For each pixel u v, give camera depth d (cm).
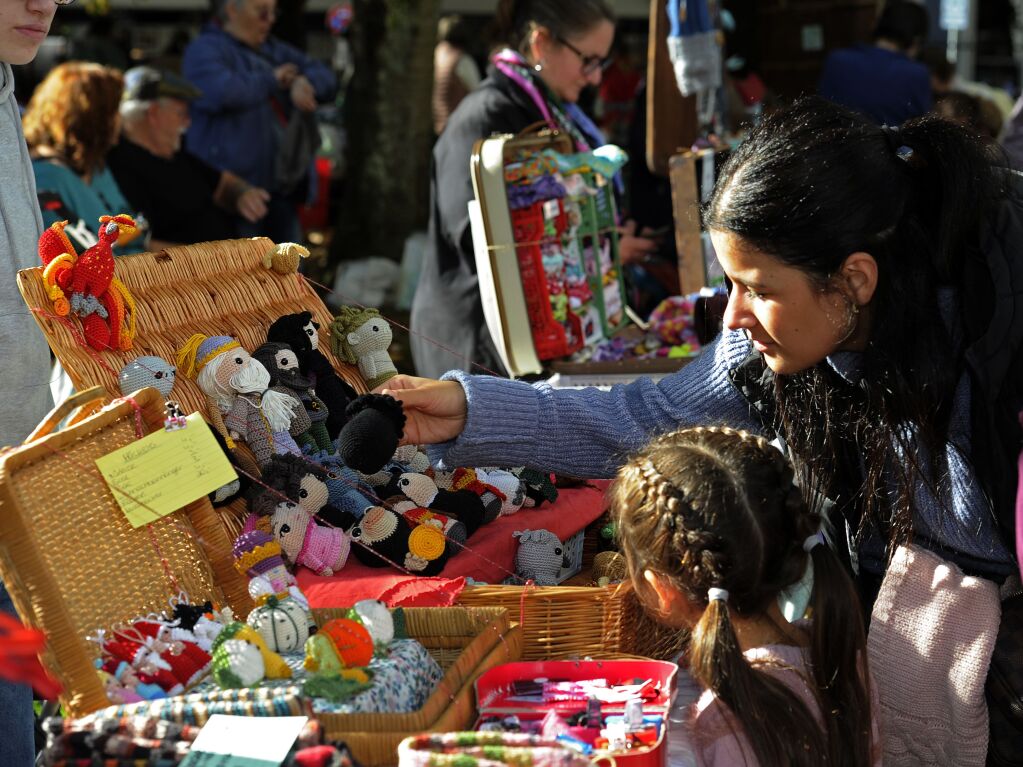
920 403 181
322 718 148
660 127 466
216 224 547
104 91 458
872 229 173
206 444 184
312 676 155
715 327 287
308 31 1335
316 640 159
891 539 198
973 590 189
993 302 173
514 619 197
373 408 200
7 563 155
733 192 176
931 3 1031
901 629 193
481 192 333
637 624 201
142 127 538
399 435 199
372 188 820
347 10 1127
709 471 173
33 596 154
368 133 819
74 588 164
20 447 167
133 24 1277
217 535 188
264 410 227
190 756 137
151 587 177
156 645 166
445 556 219
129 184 524
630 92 798
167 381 219
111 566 171
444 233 383
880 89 565
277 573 196
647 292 485
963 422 183
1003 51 1354
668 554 172
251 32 634
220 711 146
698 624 169
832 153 172
